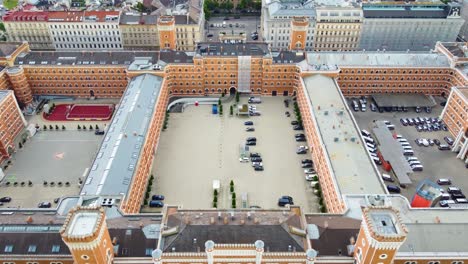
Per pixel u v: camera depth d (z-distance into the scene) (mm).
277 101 199125
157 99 168000
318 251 97000
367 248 86188
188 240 94000
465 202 142750
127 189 120625
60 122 182625
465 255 96375
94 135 174875
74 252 84375
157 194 144375
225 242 93562
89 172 126938
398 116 188875
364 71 191625
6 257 94938
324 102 163750
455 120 171375
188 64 190125
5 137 160250
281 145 169750
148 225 103625
